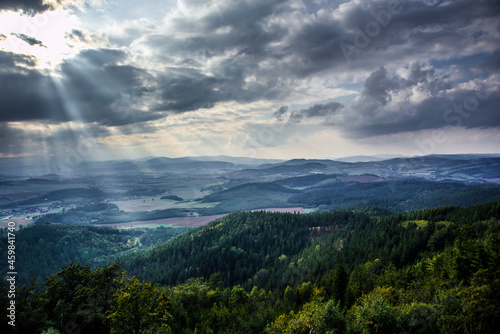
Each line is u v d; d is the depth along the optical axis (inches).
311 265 6225.4
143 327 2324.1
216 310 3518.7
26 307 2460.6
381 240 6668.3
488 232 5812.0
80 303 2450.8
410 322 2226.9
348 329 2321.6
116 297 2326.5
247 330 3228.3
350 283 4082.2
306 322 2500.0
